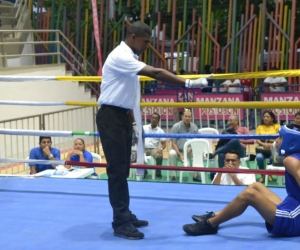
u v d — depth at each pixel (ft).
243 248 12.67
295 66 43.93
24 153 31.73
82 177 21.12
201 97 37.32
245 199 13.12
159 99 37.93
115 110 13.56
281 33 44.47
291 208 13.04
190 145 28.48
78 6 47.52
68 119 35.73
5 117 34.12
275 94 37.37
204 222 13.74
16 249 13.03
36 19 49.14
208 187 18.56
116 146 13.56
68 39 45.55
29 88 36.06
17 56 38.01
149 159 27.96
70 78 17.04
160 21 46.91
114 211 13.83
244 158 25.41
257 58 45.32
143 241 13.42
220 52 46.21
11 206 16.80
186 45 48.47
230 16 45.68
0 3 49.37
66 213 15.98
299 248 12.48
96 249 12.92
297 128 13.35
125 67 13.06
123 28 47.26
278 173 16.49
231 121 27.14
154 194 17.84
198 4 49.29
